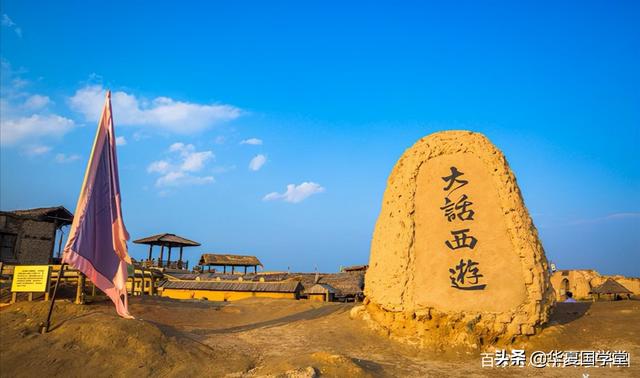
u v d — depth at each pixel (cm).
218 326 1512
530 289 1224
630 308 1503
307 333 1378
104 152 1270
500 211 1311
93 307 1321
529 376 1017
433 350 1202
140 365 978
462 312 1229
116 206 1259
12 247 3038
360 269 4575
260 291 3266
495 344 1208
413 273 1313
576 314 1453
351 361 1001
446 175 1397
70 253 1144
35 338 1050
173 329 1260
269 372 955
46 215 3231
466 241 1301
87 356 998
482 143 1405
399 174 1472
